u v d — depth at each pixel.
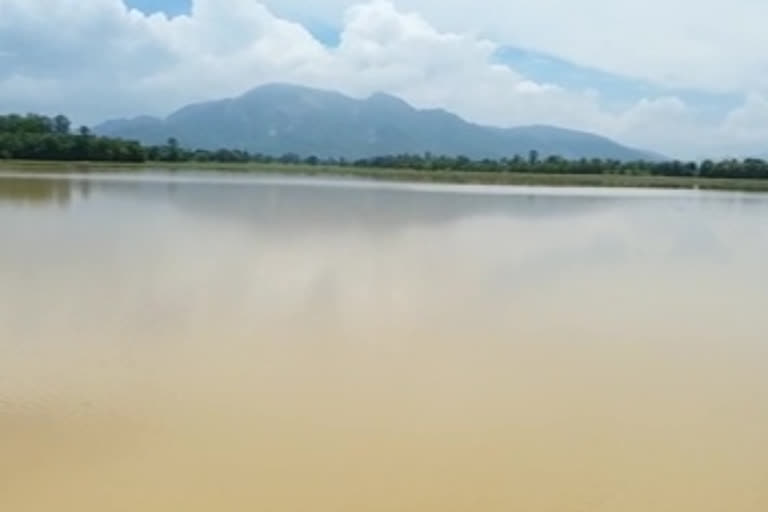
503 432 9.49
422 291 17.84
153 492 7.67
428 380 11.31
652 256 26.33
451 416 9.94
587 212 44.88
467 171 121.56
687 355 13.34
